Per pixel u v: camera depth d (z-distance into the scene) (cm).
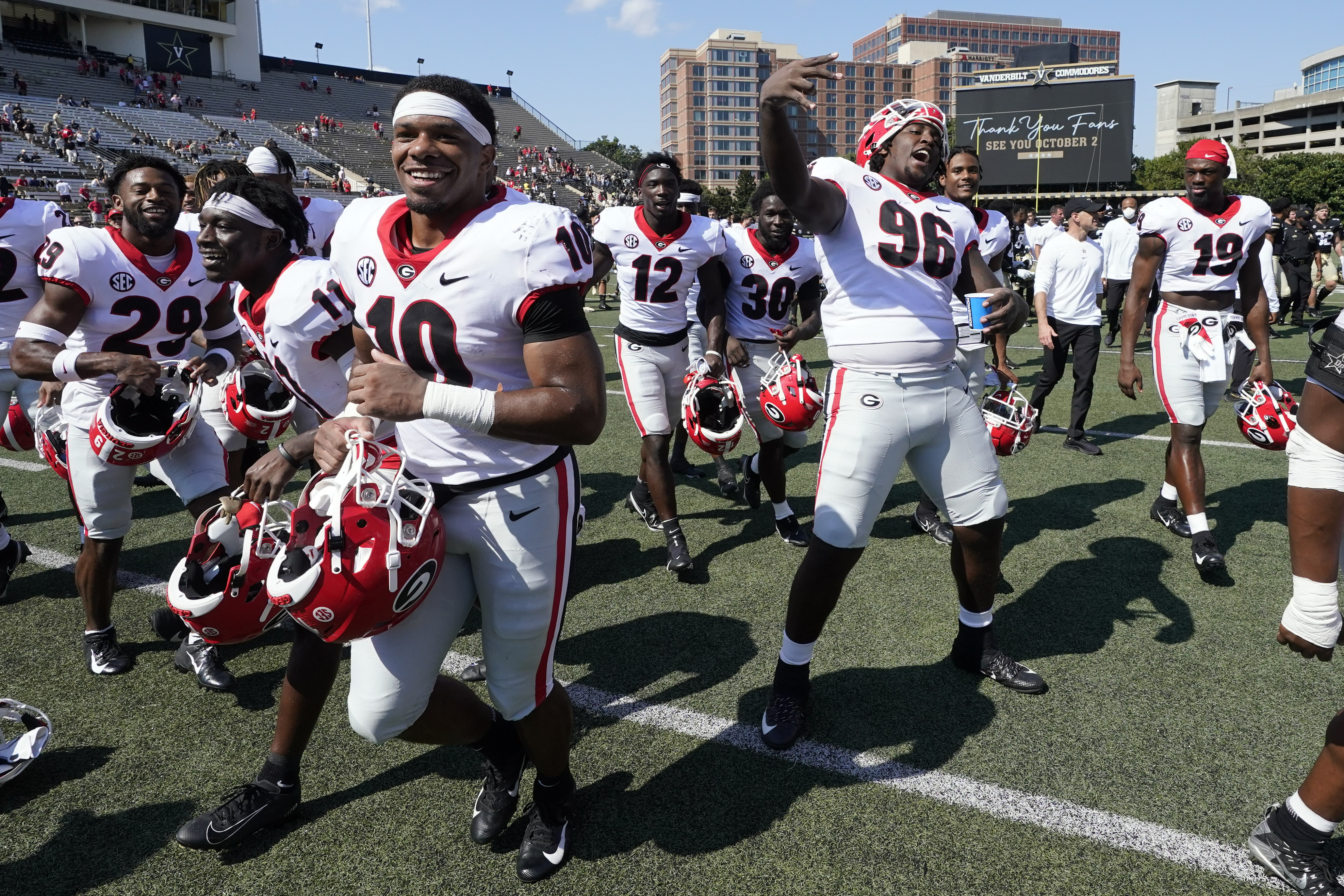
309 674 212
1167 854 210
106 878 208
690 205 443
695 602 359
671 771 246
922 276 250
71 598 366
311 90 5628
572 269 167
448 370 176
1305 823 195
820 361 971
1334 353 169
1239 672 294
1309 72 12519
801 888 201
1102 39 15312
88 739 265
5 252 361
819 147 11681
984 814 225
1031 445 607
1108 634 324
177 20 5097
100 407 273
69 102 3972
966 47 13475
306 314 220
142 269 294
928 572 385
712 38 11481
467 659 312
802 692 264
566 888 203
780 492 423
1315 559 176
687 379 406
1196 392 391
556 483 190
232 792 233
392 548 163
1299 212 1146
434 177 162
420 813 230
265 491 200
